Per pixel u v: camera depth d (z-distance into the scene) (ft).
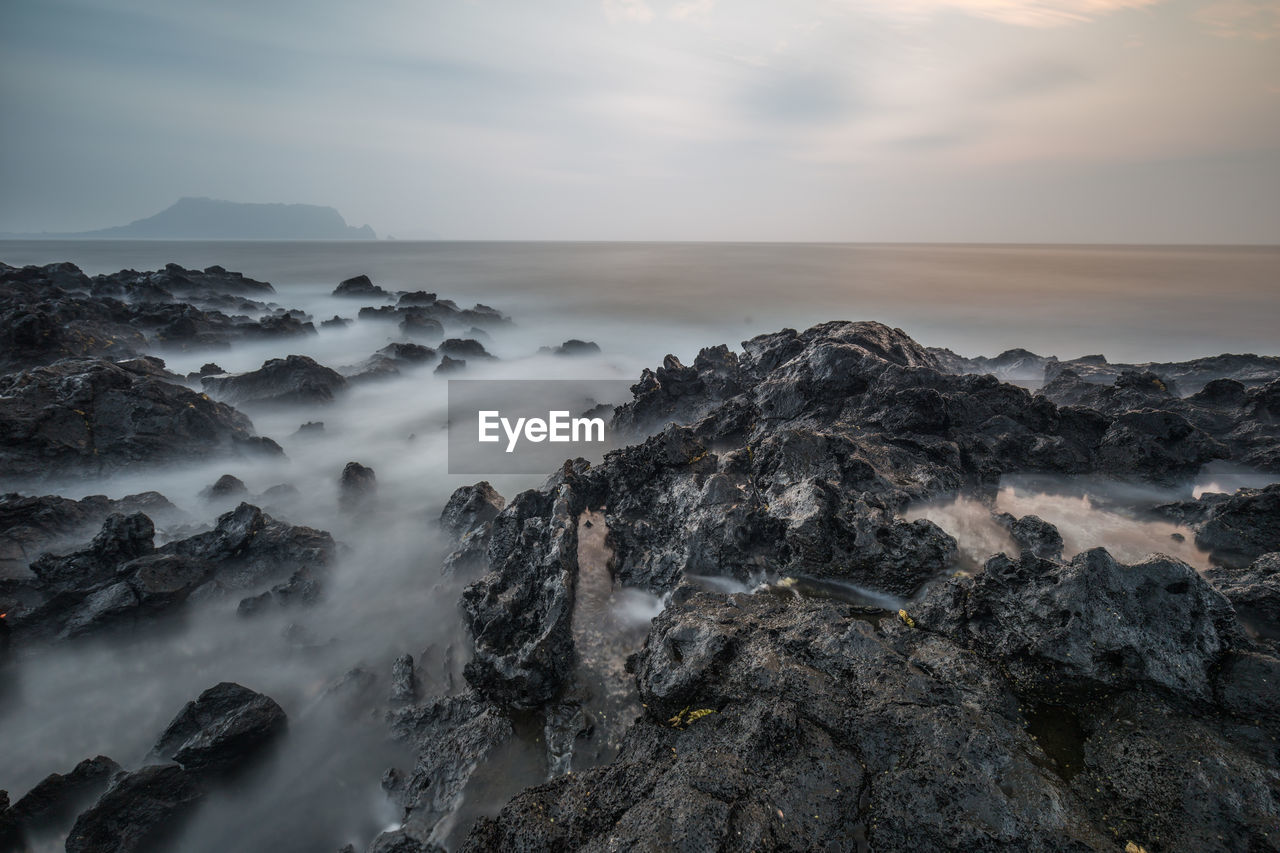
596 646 28.58
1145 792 18.02
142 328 118.93
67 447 55.83
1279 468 40.19
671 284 256.73
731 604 27.78
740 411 51.67
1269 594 25.11
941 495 37.24
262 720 29.37
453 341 125.90
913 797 18.08
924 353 58.59
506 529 37.76
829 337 54.85
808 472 36.58
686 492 36.94
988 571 25.66
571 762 23.65
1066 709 21.58
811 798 18.51
